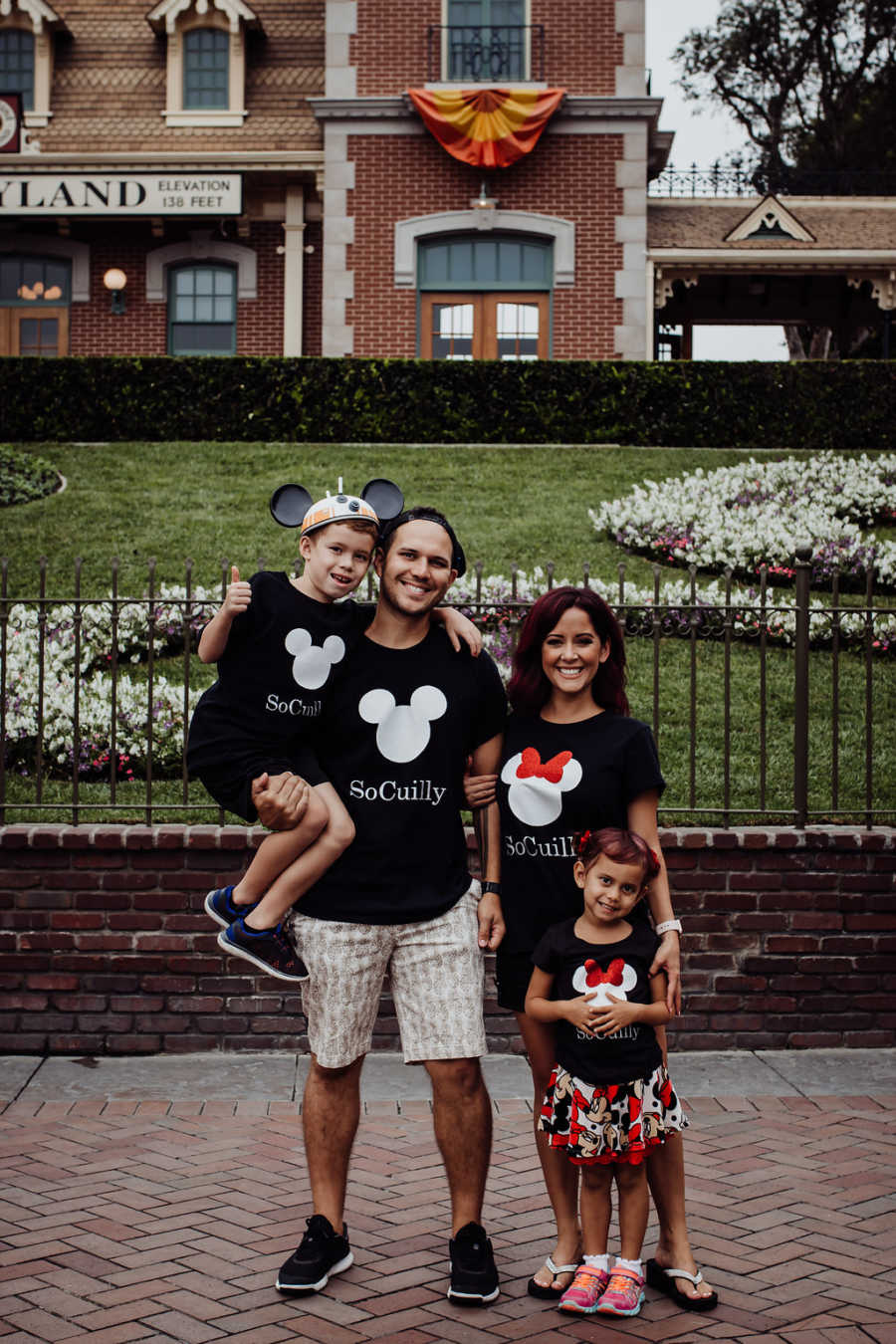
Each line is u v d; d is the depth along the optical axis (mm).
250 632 3572
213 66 19500
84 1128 4676
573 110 17922
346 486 12711
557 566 10484
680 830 5770
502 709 3842
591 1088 3400
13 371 14883
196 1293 3422
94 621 8789
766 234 19422
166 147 19109
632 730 3656
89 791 6910
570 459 13867
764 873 5750
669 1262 3521
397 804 3619
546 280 18438
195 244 19312
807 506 11727
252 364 14836
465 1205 3514
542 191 18109
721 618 8727
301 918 3660
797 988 5730
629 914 3586
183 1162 4348
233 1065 5469
